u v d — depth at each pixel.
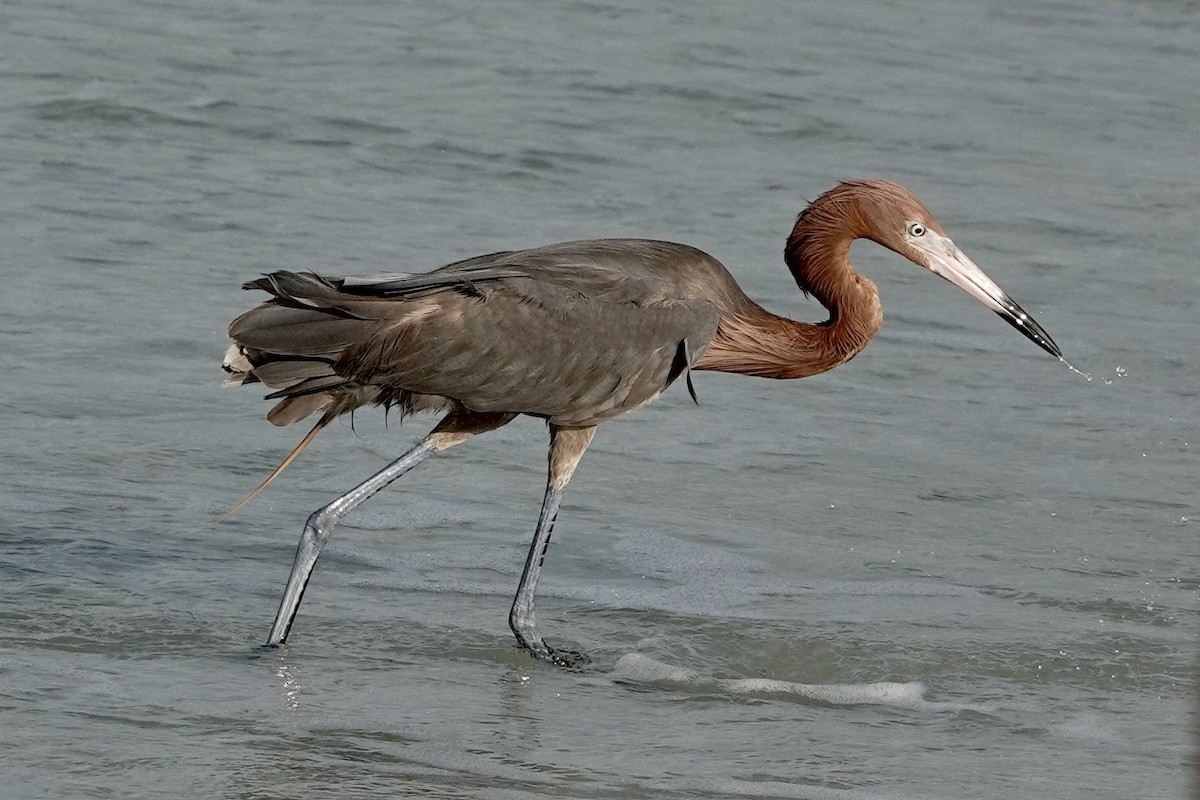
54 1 27.52
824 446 14.66
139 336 15.90
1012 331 18.08
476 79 25.47
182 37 26.16
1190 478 14.30
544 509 10.93
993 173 23.48
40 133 21.48
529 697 9.83
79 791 8.13
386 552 12.05
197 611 10.70
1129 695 10.23
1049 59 29.98
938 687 10.27
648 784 8.70
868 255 20.50
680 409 15.41
